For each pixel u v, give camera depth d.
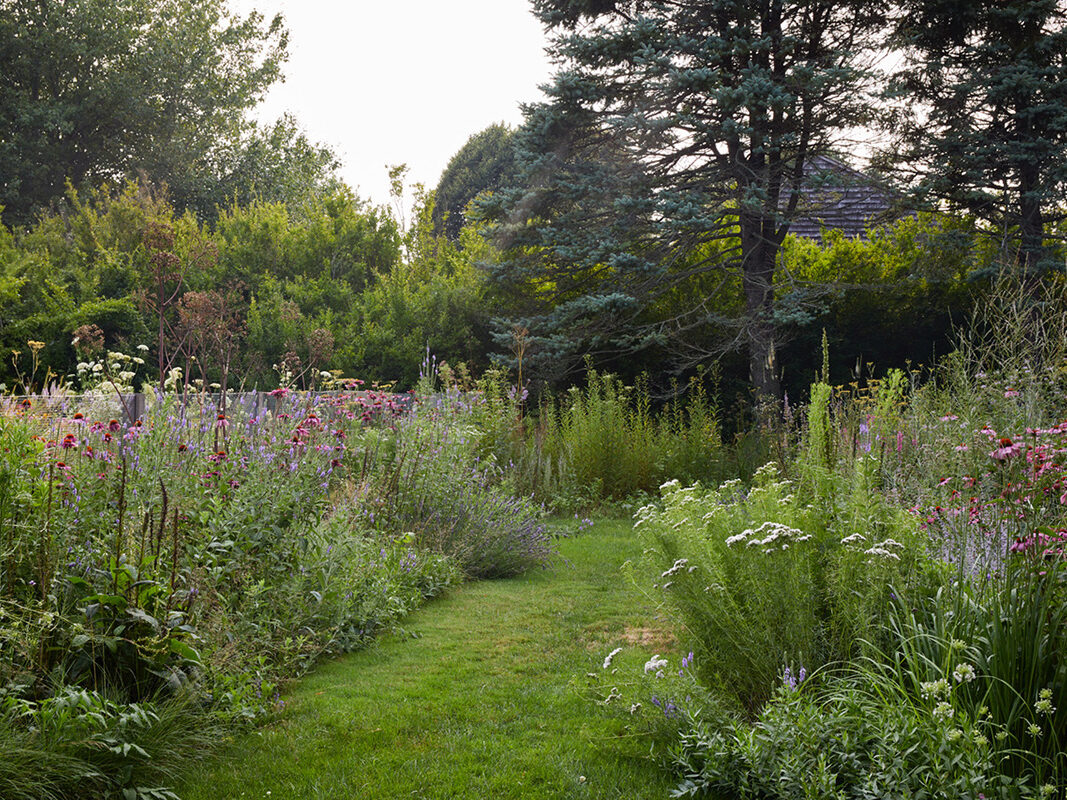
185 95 33.00
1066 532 3.30
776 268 15.02
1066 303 5.75
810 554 3.91
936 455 5.33
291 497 5.56
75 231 18.97
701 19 14.65
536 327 15.10
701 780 3.40
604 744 3.83
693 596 3.96
